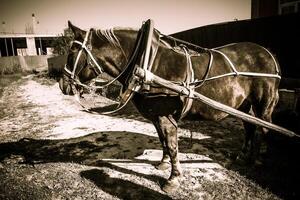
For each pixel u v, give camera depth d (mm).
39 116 8109
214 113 3420
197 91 3232
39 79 20484
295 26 5594
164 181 3809
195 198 3371
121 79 3223
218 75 3271
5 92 14195
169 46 3324
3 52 39250
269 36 6242
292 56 5738
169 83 2881
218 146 4848
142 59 2861
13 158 4887
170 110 3199
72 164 4488
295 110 4719
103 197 3508
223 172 3951
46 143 5605
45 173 4238
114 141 5457
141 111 3311
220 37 7887
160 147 5059
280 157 4191
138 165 4336
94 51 3090
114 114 7762
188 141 5141
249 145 4164
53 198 3533
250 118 3094
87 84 3279
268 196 3287
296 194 3264
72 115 7957
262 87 3498
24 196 3584
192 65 3252
